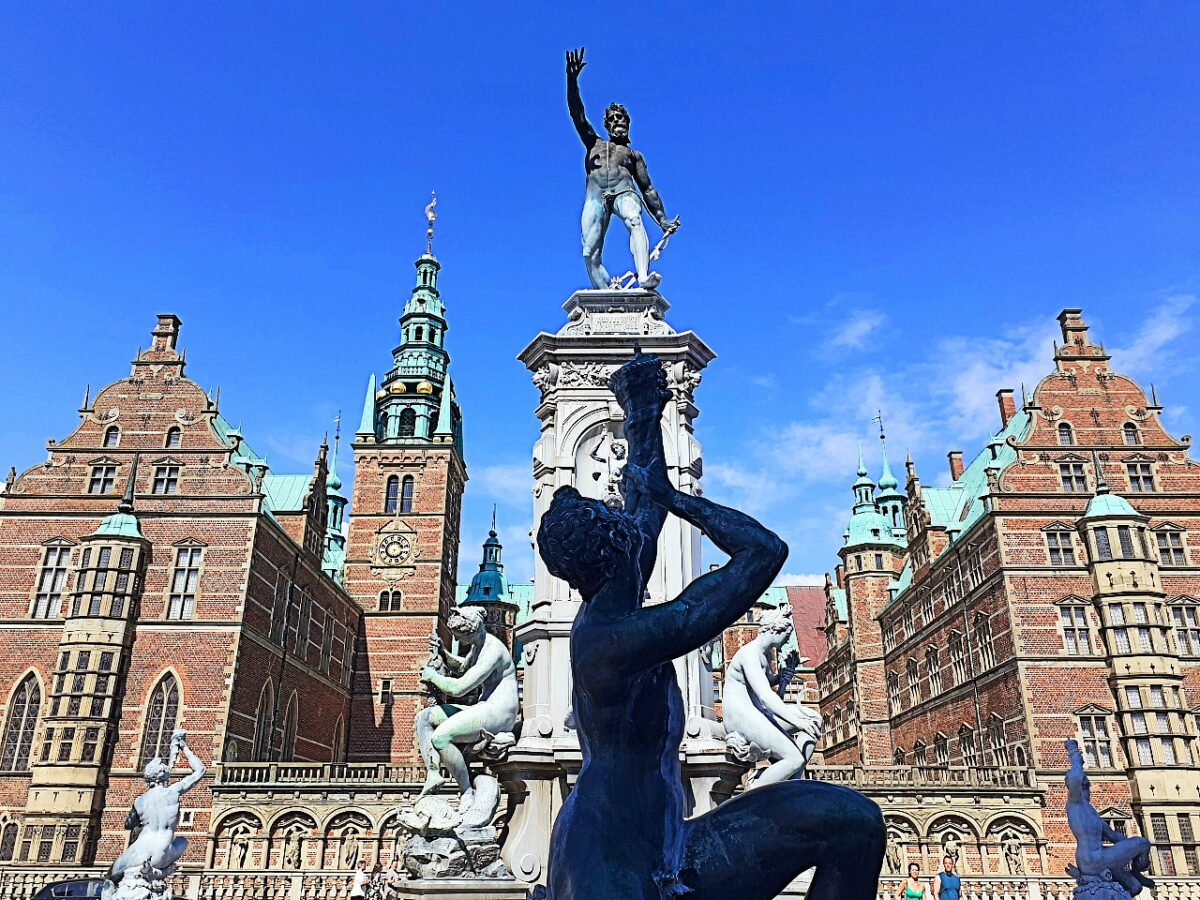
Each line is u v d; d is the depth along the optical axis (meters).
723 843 2.77
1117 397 44.94
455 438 73.50
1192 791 37.56
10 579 42.28
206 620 42.12
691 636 2.76
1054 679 40.31
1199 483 43.22
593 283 12.72
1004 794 38.91
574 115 13.03
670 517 11.72
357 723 60.25
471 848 9.47
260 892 30.55
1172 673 39.28
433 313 75.75
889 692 61.12
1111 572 40.97
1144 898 27.98
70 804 37.78
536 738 10.70
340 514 79.94
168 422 45.41
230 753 40.94
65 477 44.22
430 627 62.97
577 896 2.60
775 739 10.18
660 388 3.53
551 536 3.02
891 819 38.91
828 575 77.44
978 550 45.47
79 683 39.59
